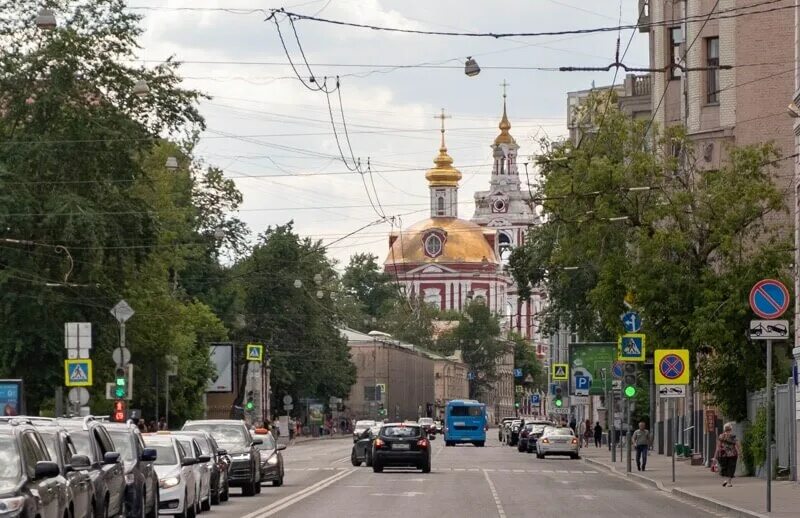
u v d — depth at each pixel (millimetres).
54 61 55406
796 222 45938
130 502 25422
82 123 55719
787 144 58969
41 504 18531
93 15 57281
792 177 54875
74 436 23281
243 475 40688
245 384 104438
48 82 55500
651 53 73562
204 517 32156
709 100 61094
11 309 55938
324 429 141625
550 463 70500
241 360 111250
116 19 57125
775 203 47562
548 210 50281
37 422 21938
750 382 48250
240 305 99500
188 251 76125
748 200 47344
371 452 64938
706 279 47469
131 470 25656
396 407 155125
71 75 55656
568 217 49969
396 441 57375
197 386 87250
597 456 77500
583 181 49188
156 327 71062
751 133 59531
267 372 114688
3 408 46656
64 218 54406
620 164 48844
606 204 48656
